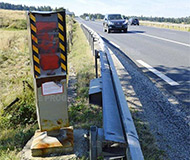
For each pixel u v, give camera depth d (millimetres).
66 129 2932
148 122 3293
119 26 20688
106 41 14102
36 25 2240
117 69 5918
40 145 2625
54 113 2582
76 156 2592
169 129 3152
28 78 6344
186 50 10258
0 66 9609
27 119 4086
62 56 2406
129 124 1949
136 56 9000
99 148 1931
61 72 2443
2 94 5625
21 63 10359
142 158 1552
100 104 3314
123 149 1925
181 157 2537
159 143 2793
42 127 2598
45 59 2352
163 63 7656
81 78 5789
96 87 3488
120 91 2732
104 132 1932
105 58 4996
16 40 17984
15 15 42969
